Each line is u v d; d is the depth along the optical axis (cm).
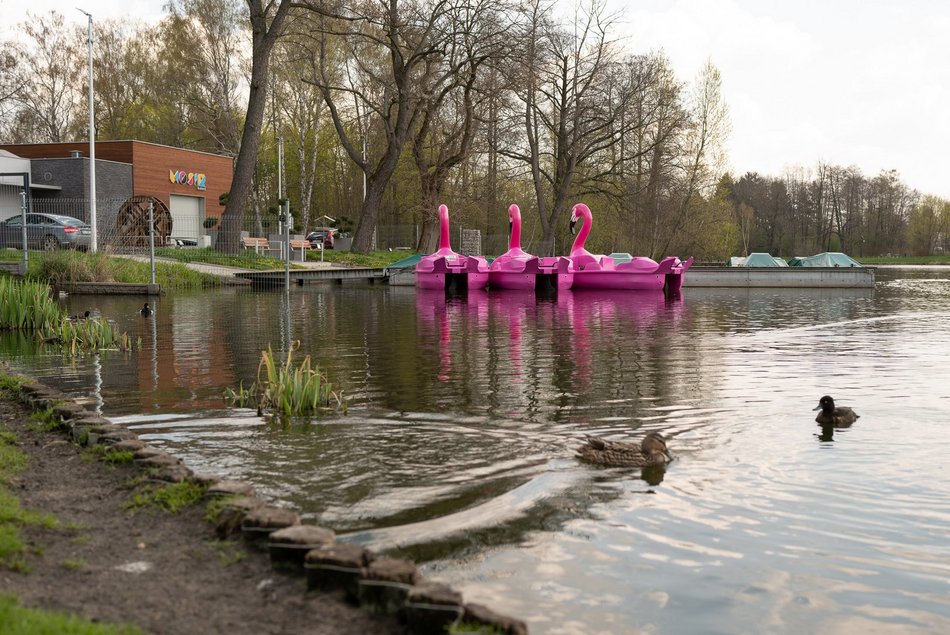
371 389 1020
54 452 677
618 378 1121
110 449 663
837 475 650
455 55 4288
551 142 5597
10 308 1666
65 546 465
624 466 665
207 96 5916
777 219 9850
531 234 6288
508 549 495
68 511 528
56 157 4575
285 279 3250
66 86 6269
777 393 1012
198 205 5153
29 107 6072
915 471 664
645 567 473
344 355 1348
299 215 6538
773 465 677
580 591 441
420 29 4212
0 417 817
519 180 5900
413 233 5675
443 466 662
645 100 5009
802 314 2319
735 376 1147
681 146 5141
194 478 574
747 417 866
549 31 4644
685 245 5519
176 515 523
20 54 5894
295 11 4581
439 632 371
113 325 1784
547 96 4975
